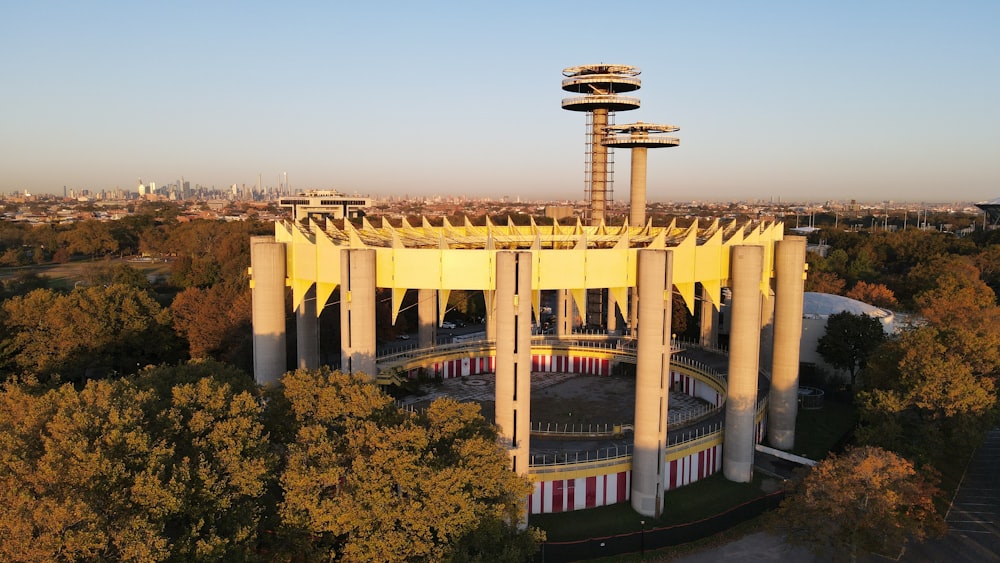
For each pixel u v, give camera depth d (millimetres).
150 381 49219
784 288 69188
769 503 58969
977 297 116688
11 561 28062
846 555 49344
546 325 142750
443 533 36438
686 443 61656
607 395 83438
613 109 108875
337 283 57969
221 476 36406
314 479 36031
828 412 84625
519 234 81750
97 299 96125
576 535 53719
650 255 53812
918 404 59750
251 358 93375
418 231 77125
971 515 59750
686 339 114688
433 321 91250
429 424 47000
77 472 31078
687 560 51562
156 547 29094
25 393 46938
